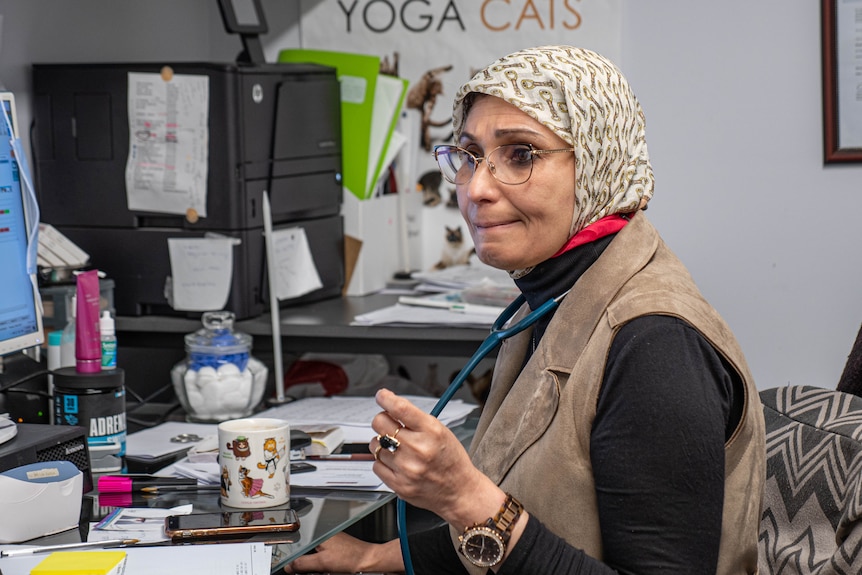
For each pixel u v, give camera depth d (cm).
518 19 273
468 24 275
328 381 244
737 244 271
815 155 265
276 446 138
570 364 114
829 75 260
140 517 133
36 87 219
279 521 130
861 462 124
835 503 127
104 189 219
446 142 279
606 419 106
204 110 211
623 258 117
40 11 219
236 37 283
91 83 216
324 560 147
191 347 189
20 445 137
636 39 270
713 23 265
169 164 214
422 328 214
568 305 118
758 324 272
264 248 222
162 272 218
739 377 109
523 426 116
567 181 117
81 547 122
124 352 236
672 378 103
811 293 269
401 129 271
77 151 219
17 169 155
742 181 269
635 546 103
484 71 119
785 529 132
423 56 279
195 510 137
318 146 239
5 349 152
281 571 150
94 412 156
